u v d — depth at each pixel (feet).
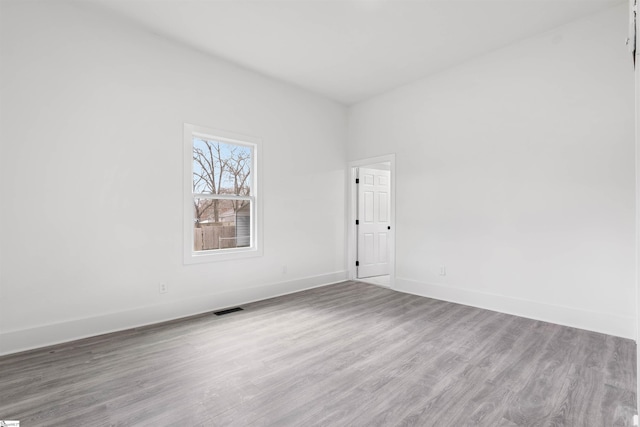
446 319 10.93
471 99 12.57
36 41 8.55
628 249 9.20
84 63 9.31
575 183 10.11
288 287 14.64
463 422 5.53
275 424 5.49
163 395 6.36
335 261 16.92
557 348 8.51
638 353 3.65
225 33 10.68
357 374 7.20
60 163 8.93
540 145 10.81
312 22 10.09
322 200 16.28
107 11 9.52
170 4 9.20
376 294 14.43
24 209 8.40
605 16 9.53
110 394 6.40
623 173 9.27
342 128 17.37
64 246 9.00
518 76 11.30
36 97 8.55
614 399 6.17
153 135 10.62
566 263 10.28
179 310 11.18
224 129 12.42
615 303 9.39
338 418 5.65
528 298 11.08
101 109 9.60
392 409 5.91
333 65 12.94
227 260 12.51
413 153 14.56
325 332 9.76
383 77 14.07
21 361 7.77
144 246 10.43
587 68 9.88
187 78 11.44
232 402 6.13
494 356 8.07
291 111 14.84
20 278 8.37
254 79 13.43
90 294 9.43
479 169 12.34
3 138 8.11
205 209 12.40
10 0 8.20
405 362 7.77
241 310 12.00
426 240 14.05
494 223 11.93
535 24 10.25
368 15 9.73
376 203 18.76
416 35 10.84
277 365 7.63
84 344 8.80
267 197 13.89
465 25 10.28
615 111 9.41
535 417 5.65
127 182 10.08
